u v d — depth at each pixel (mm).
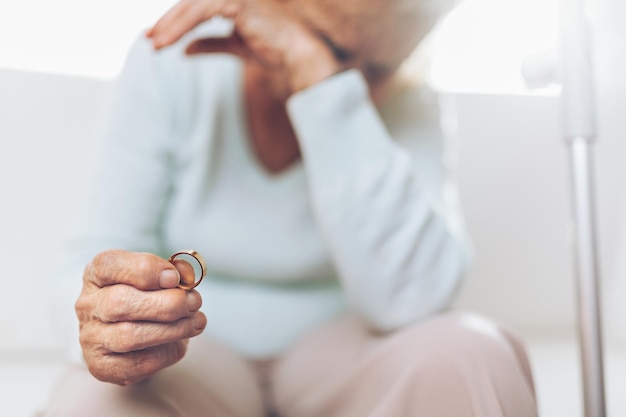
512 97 2033
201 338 740
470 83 2020
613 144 2031
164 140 843
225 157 861
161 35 718
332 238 772
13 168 1729
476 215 2072
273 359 867
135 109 836
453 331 646
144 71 844
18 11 1713
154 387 555
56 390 611
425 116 953
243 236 854
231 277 887
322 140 773
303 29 775
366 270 764
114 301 462
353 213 767
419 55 896
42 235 1745
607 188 2086
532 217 2107
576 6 665
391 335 744
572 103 663
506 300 2131
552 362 1826
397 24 773
